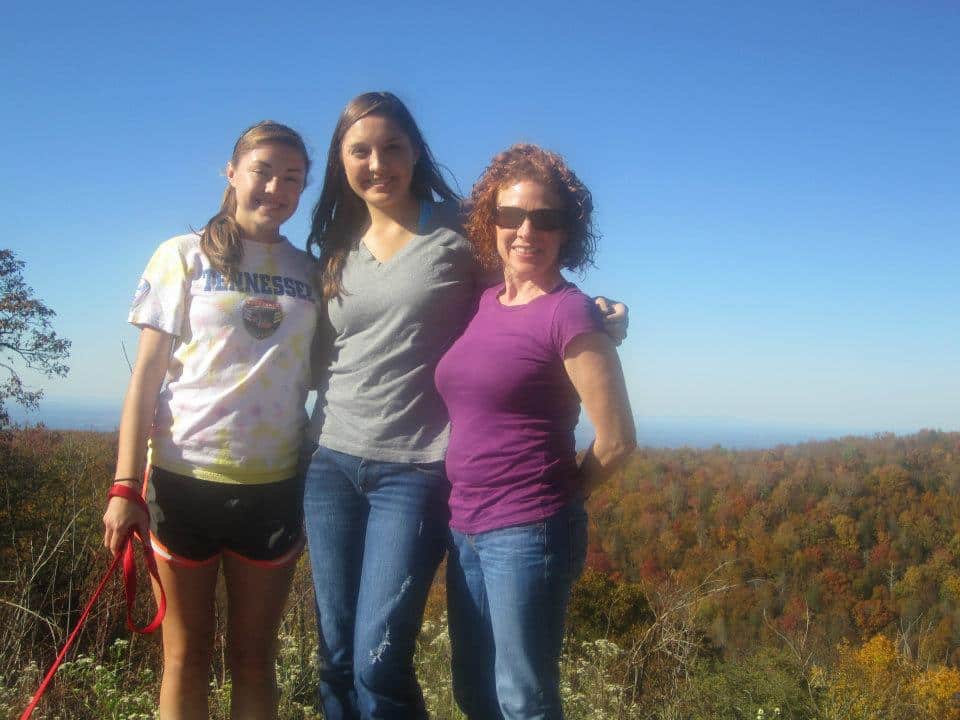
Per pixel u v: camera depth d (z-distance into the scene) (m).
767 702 4.57
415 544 2.31
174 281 2.34
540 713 2.07
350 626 2.43
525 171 2.21
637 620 8.34
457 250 2.42
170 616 2.40
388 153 2.45
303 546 2.54
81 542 4.01
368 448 2.35
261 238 2.48
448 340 2.43
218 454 2.32
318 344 2.54
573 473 2.19
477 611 2.23
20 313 16.42
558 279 2.29
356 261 2.48
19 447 8.45
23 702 2.86
